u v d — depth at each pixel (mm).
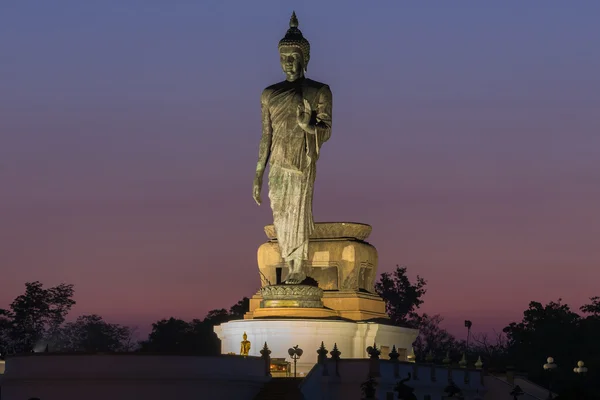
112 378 54438
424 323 131250
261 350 59375
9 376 55844
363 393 56562
